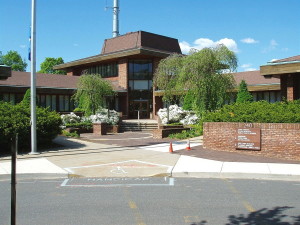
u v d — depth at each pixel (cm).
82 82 3055
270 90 3011
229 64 2262
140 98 3950
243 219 634
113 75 4147
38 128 1644
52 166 1210
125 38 4316
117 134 2711
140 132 3008
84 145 1789
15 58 7194
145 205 733
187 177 1062
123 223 616
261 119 1457
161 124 2812
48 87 3225
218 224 608
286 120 1395
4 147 1587
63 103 3459
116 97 3953
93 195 826
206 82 2208
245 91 2589
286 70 1919
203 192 851
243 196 809
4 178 1056
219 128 1550
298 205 730
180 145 1764
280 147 1366
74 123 2784
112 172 1118
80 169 1160
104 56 4028
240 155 1427
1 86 2920
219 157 1377
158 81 2866
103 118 2980
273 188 895
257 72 3478
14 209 407
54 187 921
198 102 2269
